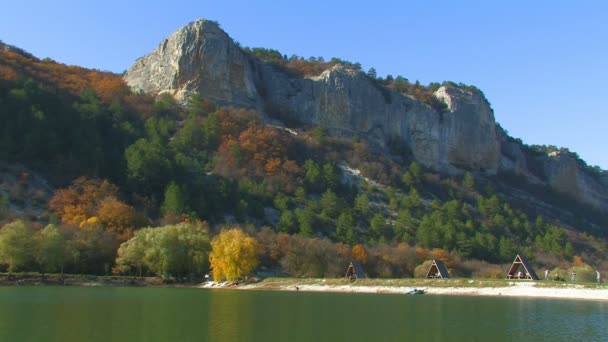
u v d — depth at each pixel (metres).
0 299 72.06
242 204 156.88
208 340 45.16
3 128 151.88
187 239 112.94
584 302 77.88
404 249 142.75
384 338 46.94
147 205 142.00
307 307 68.81
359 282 106.38
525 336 48.22
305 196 182.75
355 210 176.88
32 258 101.50
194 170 171.75
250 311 63.38
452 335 48.44
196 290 97.12
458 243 161.38
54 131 158.50
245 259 108.69
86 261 110.00
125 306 66.06
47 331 47.72
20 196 130.12
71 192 132.50
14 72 195.50
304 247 126.44
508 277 104.44
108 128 186.25
